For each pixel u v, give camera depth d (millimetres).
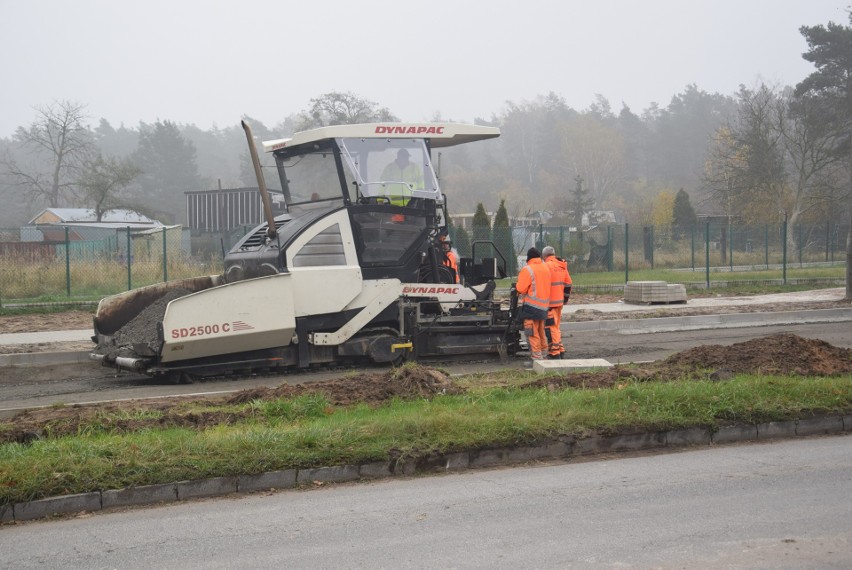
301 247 14109
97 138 148625
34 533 6965
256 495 7965
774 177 61531
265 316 13500
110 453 8164
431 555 6148
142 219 62188
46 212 58594
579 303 26438
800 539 6348
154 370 13312
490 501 7523
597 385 11312
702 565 5844
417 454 8641
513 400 10594
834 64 62906
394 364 14938
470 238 31516
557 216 74875
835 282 34438
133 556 6312
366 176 14703
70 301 24719
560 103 146000
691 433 9695
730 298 28188
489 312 15438
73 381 14281
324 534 6707
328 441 8594
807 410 10172
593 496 7613
